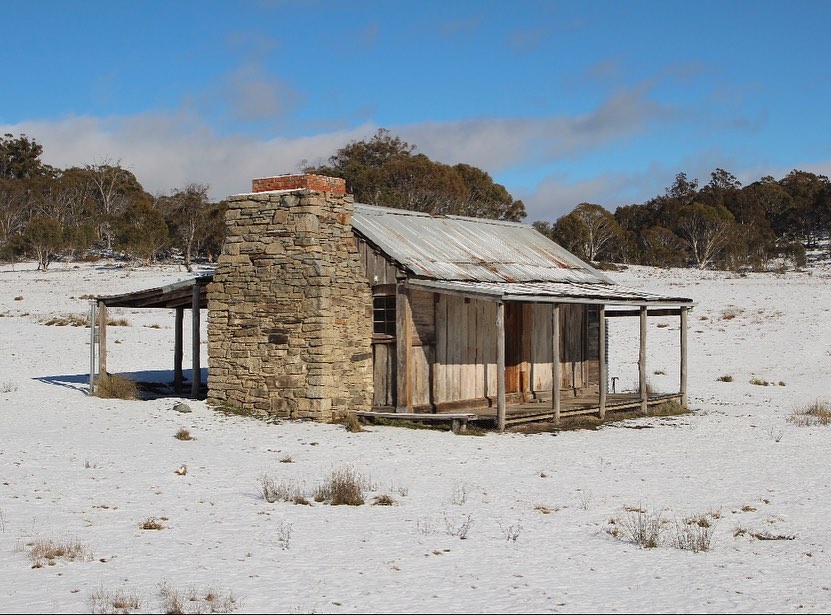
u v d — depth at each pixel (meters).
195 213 89.31
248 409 23.38
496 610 9.38
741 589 10.48
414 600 9.64
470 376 25.12
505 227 31.45
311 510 14.03
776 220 117.56
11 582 10.12
